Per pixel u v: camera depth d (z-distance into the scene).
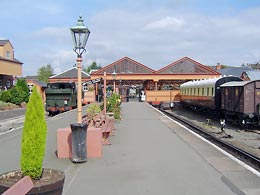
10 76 61.78
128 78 60.47
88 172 9.03
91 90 52.75
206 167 9.67
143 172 9.05
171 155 11.40
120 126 20.70
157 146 13.24
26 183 4.66
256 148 16.94
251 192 7.38
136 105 48.25
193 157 11.07
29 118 5.87
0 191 5.25
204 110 38.72
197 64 60.78
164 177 8.57
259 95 25.14
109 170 9.25
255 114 25.11
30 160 5.78
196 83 40.78
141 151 12.11
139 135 16.53
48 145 13.34
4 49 60.69
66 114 30.14
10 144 13.95
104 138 13.73
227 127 26.92
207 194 7.23
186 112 46.16
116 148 12.71
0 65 55.56
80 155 10.09
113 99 28.30
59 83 35.59
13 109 43.69
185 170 9.30
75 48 10.16
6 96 46.62
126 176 8.64
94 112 16.88
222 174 8.90
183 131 18.28
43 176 6.00
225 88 29.72
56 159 10.61
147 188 7.63
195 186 7.80
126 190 7.48
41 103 6.02
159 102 53.69
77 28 10.02
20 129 19.55
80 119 10.21
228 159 10.79
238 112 26.38
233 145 16.41
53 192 5.39
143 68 60.66
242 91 25.48
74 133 10.05
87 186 7.77
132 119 25.97
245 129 25.33
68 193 7.26
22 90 48.25
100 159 10.65
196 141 14.60
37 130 5.86
